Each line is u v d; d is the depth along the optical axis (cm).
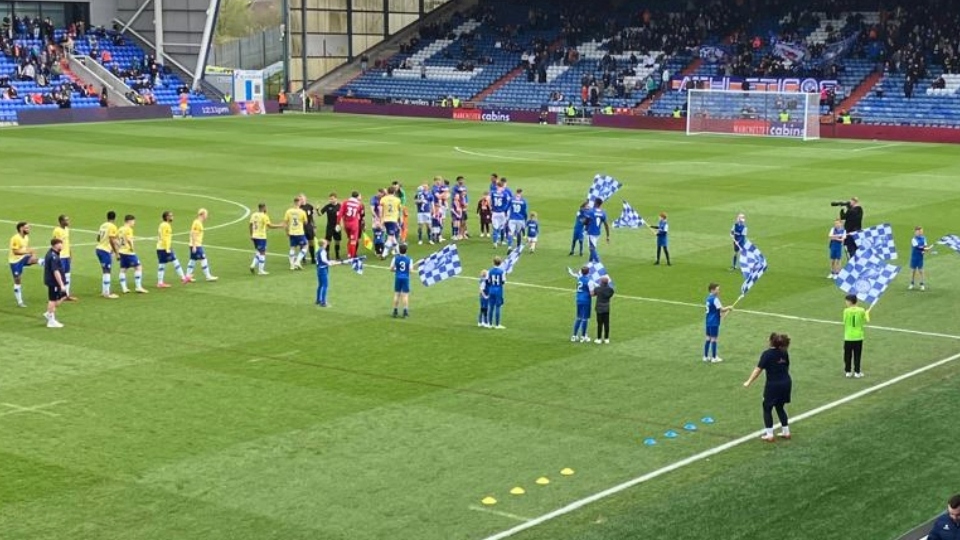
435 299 3616
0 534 1911
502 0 11794
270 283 3828
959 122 8988
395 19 11706
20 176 6281
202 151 7550
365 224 4981
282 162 7012
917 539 1861
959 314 3494
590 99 10131
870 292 3148
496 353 3009
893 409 2547
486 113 10169
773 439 2372
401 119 10194
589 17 11181
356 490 2105
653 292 3738
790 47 10000
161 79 10338
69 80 9888
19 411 2511
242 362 2900
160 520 1970
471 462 2247
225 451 2286
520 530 1944
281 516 1992
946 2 9969
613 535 1900
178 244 4481
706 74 10188
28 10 10244
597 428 2450
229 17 10750
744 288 3180
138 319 3334
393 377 2788
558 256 4322
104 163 6875
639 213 5269
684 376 2831
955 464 2198
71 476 2155
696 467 2230
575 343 3120
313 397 2628
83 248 4369
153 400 2595
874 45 9881
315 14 11062
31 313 3406
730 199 5694
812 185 6197
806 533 1895
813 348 3105
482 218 4759
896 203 5594
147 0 10550
